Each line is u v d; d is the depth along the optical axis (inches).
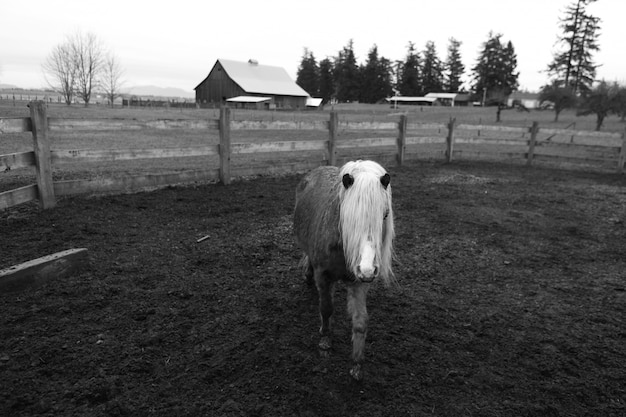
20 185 284.4
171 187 310.2
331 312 121.3
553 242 239.1
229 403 101.0
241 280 169.5
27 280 147.2
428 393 109.6
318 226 114.9
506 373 119.6
